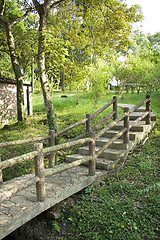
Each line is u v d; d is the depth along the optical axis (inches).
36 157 130.2
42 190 132.9
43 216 146.8
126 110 210.2
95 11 352.2
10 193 110.8
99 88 428.1
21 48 476.7
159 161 190.7
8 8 493.4
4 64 663.1
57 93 912.9
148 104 252.5
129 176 175.9
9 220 113.3
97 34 366.9
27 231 141.2
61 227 137.9
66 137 290.0
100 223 129.3
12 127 368.8
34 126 368.8
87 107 458.0
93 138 173.5
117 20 337.7
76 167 199.2
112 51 386.0
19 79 399.2
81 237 125.8
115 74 694.5
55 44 272.4
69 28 384.2
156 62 401.4
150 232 116.4
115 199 149.2
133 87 819.4
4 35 452.8
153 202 139.7
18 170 211.9
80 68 383.2
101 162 193.2
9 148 270.2
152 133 251.8
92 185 170.4
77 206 149.9
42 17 284.5
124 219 127.3
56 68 343.3
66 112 433.1
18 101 397.7
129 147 213.2
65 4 359.3
